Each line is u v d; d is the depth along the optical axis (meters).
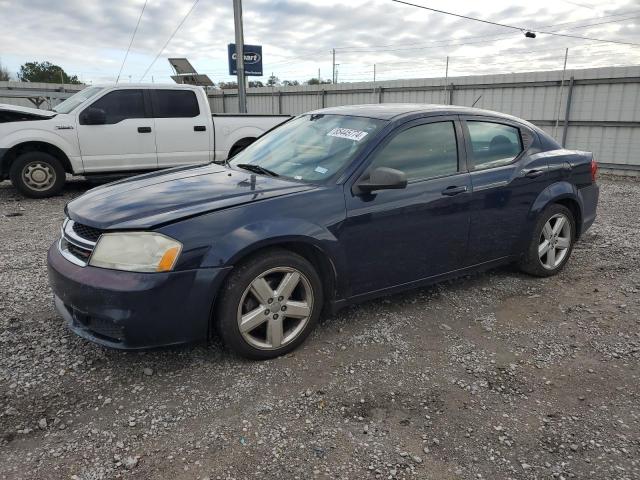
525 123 4.87
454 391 3.05
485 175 4.25
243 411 2.83
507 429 2.72
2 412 2.79
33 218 7.52
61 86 26.08
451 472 2.41
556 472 2.42
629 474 2.40
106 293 2.89
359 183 3.58
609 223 7.25
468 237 4.21
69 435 2.62
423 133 4.01
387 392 3.03
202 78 23.20
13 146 8.59
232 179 3.79
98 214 3.17
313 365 3.31
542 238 4.86
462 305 4.29
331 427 2.71
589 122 13.09
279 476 2.37
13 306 4.14
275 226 3.19
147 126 9.25
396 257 3.81
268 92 22.20
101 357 3.37
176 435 2.64
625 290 4.64
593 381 3.19
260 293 3.22
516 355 3.50
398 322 3.95
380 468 2.42
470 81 15.34
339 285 3.59
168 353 3.42
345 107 4.58
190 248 2.96
